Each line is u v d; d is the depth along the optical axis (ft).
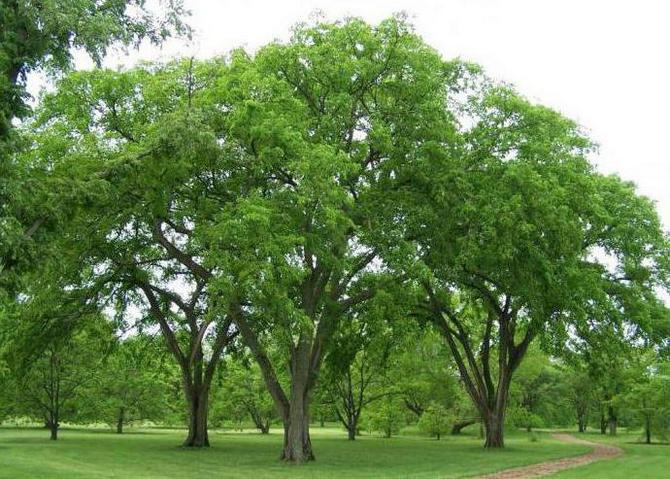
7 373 100.01
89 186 49.47
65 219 49.08
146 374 160.04
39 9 40.96
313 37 79.00
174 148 55.21
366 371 152.05
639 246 106.32
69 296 90.79
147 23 50.60
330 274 80.79
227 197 74.64
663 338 111.86
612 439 178.91
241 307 84.43
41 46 42.65
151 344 120.98
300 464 73.56
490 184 76.79
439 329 121.60
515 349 116.88
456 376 159.02
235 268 60.44
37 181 42.32
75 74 71.92
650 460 86.99
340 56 74.49
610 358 106.73
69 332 97.30
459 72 84.33
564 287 82.58
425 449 106.63
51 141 65.10
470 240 73.41
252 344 77.87
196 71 72.49
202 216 73.26
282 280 61.41
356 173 74.38
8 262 41.60
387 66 75.82
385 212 76.64
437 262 79.46
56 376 123.34
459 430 177.78
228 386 183.83
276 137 64.39
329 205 62.95
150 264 100.73
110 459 77.20
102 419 152.97
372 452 98.02
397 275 74.74
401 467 71.26
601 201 94.12
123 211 69.36
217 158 64.49
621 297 108.06
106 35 43.88
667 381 163.73
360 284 79.41
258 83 66.59
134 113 73.82
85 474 58.29
